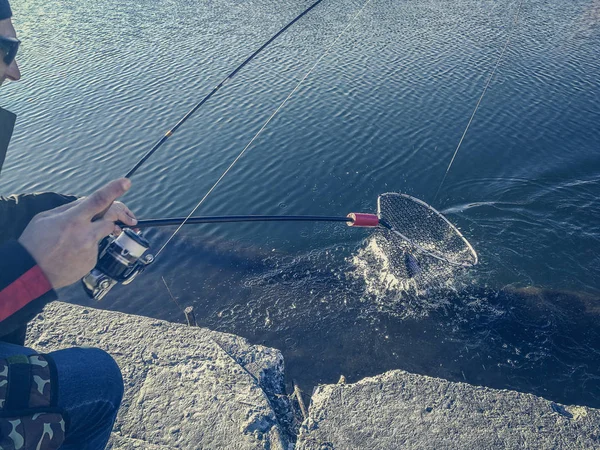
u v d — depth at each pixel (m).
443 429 3.18
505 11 19.67
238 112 13.05
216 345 3.61
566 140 11.38
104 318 3.83
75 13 21.58
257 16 19.83
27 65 16.36
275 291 7.47
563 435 3.17
